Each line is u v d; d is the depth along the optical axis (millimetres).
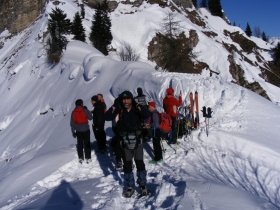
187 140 7691
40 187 5219
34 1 62812
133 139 4195
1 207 4531
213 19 67562
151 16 49719
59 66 29344
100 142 7180
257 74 51625
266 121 9000
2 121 29312
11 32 64062
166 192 4070
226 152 6992
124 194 4285
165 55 29656
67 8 48312
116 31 46375
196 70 42438
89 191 4484
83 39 40594
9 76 42094
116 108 4480
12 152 21406
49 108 23562
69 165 6344
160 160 6172
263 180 5703
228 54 47625
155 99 11961
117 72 16703
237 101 9961
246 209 3549
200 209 3436
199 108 9695
